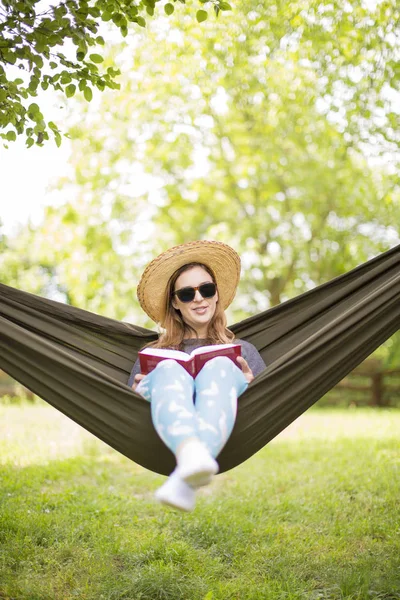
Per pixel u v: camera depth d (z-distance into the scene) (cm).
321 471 598
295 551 377
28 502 470
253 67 753
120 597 318
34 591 314
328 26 636
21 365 327
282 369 314
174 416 260
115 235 1329
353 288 388
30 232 1399
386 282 375
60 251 1312
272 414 321
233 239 1495
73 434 840
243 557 372
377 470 577
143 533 408
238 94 898
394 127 711
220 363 296
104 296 1361
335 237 1436
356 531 414
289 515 461
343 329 331
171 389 274
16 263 1411
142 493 537
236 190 1538
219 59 727
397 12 604
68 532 399
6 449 698
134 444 314
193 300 360
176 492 242
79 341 381
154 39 703
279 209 1516
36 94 410
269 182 1497
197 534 408
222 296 404
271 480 568
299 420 1049
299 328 398
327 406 1427
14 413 1057
